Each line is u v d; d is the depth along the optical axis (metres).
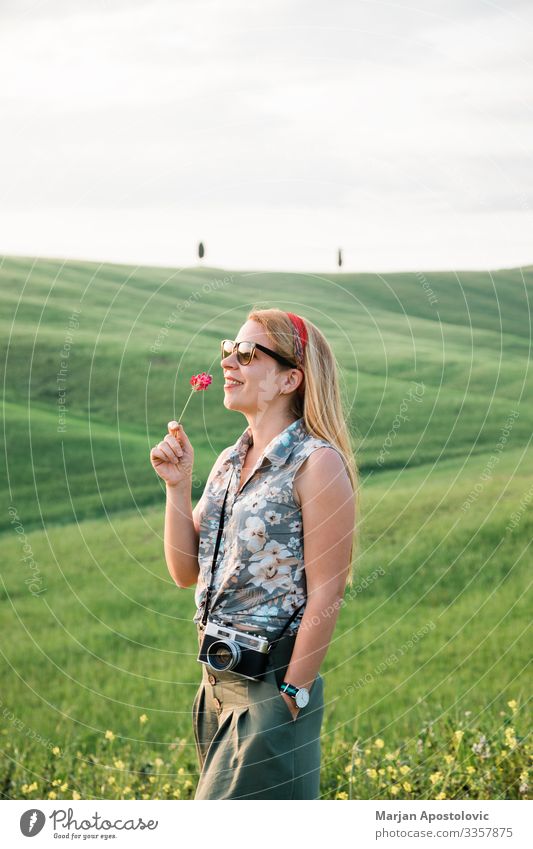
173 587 7.40
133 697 5.94
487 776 3.51
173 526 2.43
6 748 4.89
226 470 2.34
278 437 2.21
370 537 7.37
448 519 7.43
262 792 2.11
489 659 5.99
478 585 6.93
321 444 2.18
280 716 2.12
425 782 3.58
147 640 6.87
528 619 6.40
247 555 2.17
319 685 2.24
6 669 6.36
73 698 5.95
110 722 5.62
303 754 2.16
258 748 2.11
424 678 5.83
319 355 2.29
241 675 2.14
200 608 2.30
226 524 2.26
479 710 5.18
